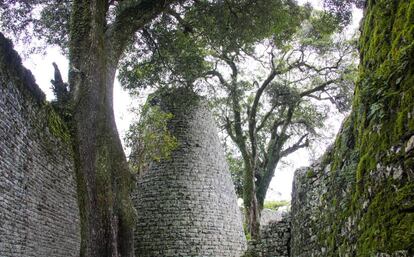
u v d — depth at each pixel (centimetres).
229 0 1259
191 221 1891
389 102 350
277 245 1055
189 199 1928
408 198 304
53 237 1355
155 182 1956
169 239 1858
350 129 500
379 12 416
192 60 1475
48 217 1320
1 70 983
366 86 403
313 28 1859
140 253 1856
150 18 1076
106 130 841
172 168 1967
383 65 378
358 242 403
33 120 1212
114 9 1310
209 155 2059
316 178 722
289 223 1060
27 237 1146
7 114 1019
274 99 1970
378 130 369
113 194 837
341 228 499
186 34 1244
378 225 348
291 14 1352
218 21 1309
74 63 888
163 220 1891
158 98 2011
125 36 1030
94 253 770
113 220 805
